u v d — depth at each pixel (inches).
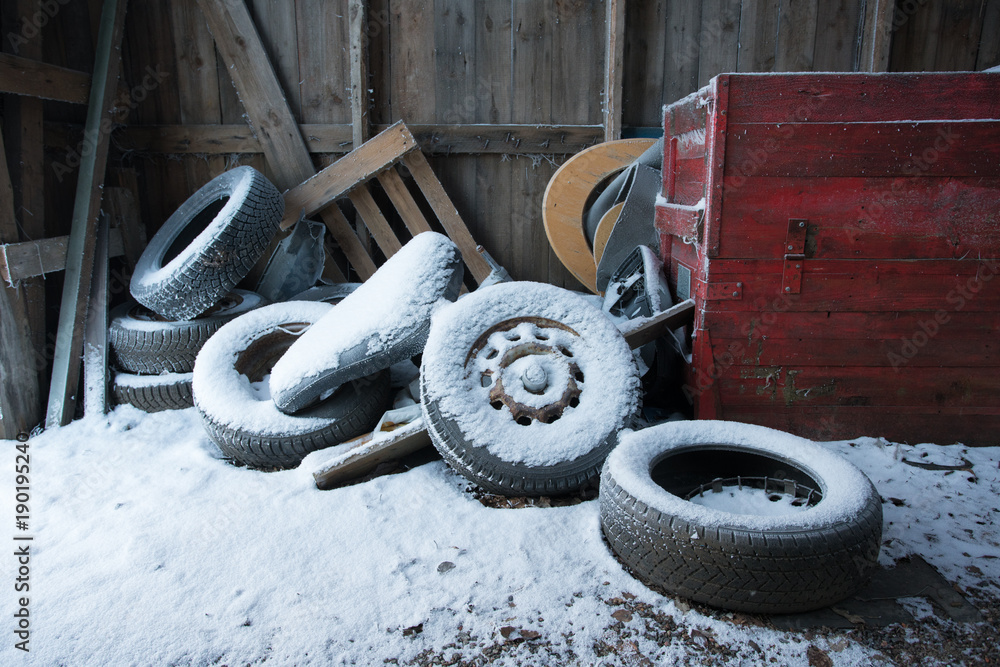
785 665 68.1
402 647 71.7
